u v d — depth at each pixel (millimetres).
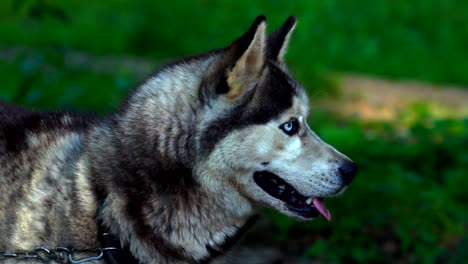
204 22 15344
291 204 5398
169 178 5137
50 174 5246
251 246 7770
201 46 14648
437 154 9109
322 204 5492
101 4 16594
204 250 5324
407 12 17953
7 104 5680
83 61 13117
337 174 5301
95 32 15297
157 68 5496
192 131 5145
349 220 7848
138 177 5125
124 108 5320
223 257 5512
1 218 5219
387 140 9461
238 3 15766
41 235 5160
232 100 5129
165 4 15727
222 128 5129
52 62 10961
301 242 7918
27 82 9203
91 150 5266
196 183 5176
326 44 15914
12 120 5473
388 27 17359
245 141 5148
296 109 5258
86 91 10516
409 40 17062
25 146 5344
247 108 5141
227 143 5133
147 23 15398
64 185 5207
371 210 7918
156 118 5180
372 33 17000
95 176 5184
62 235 5152
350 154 8852
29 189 5219
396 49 16750
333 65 15375
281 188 5363
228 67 5059
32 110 5715
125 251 5156
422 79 15461
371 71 15438
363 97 13469
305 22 15836
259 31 5023
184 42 14977
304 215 5406
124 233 5133
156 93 5246
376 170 8438
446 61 16531
